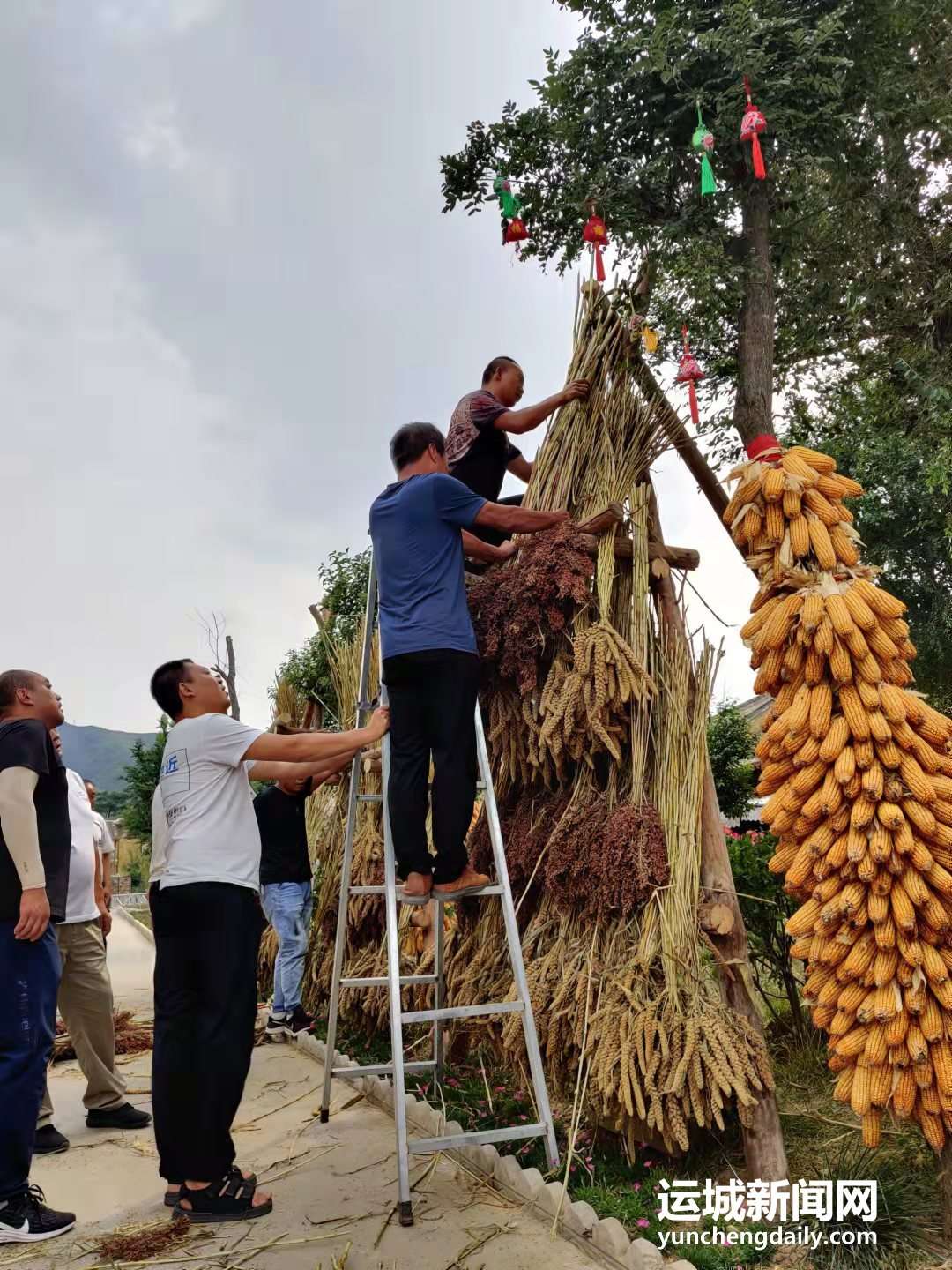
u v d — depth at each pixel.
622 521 3.90
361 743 3.51
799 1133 3.55
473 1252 2.83
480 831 4.30
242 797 3.48
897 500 12.68
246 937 3.31
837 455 13.12
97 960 4.35
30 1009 3.22
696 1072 2.99
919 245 11.89
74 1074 5.50
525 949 3.90
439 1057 4.29
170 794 3.43
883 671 2.83
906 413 12.30
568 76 10.54
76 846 4.39
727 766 16.11
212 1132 3.17
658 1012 3.22
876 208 11.65
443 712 3.45
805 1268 2.66
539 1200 3.11
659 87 10.26
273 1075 5.10
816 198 11.62
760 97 9.66
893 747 2.65
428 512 3.60
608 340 4.06
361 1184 3.43
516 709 4.09
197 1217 3.17
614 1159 3.41
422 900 3.52
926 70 11.15
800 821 2.78
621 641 3.72
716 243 10.19
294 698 7.49
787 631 2.87
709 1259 2.67
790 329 12.60
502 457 4.49
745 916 4.41
